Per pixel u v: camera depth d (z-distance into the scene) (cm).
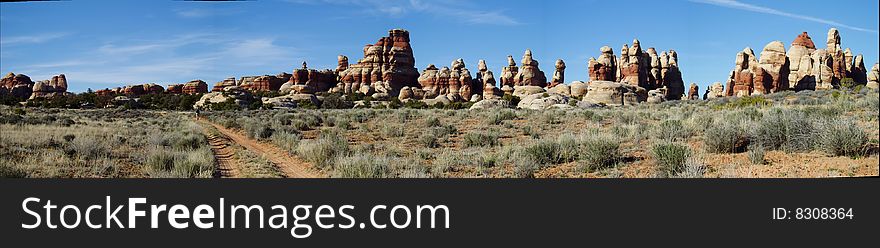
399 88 14275
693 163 1160
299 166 1652
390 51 14675
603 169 1288
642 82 12225
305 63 14638
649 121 2714
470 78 13762
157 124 4088
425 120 3512
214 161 1636
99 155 1634
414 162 1478
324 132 2817
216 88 15700
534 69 14012
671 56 13162
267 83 14750
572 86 11231
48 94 15288
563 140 1550
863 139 1205
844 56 11375
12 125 2883
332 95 12412
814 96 4356
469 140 2081
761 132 1398
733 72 10506
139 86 16162
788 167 1123
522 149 1543
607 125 2752
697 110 3478
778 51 10175
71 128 2920
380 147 2020
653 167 1253
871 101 2470
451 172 1355
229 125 3903
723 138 1370
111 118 5175
